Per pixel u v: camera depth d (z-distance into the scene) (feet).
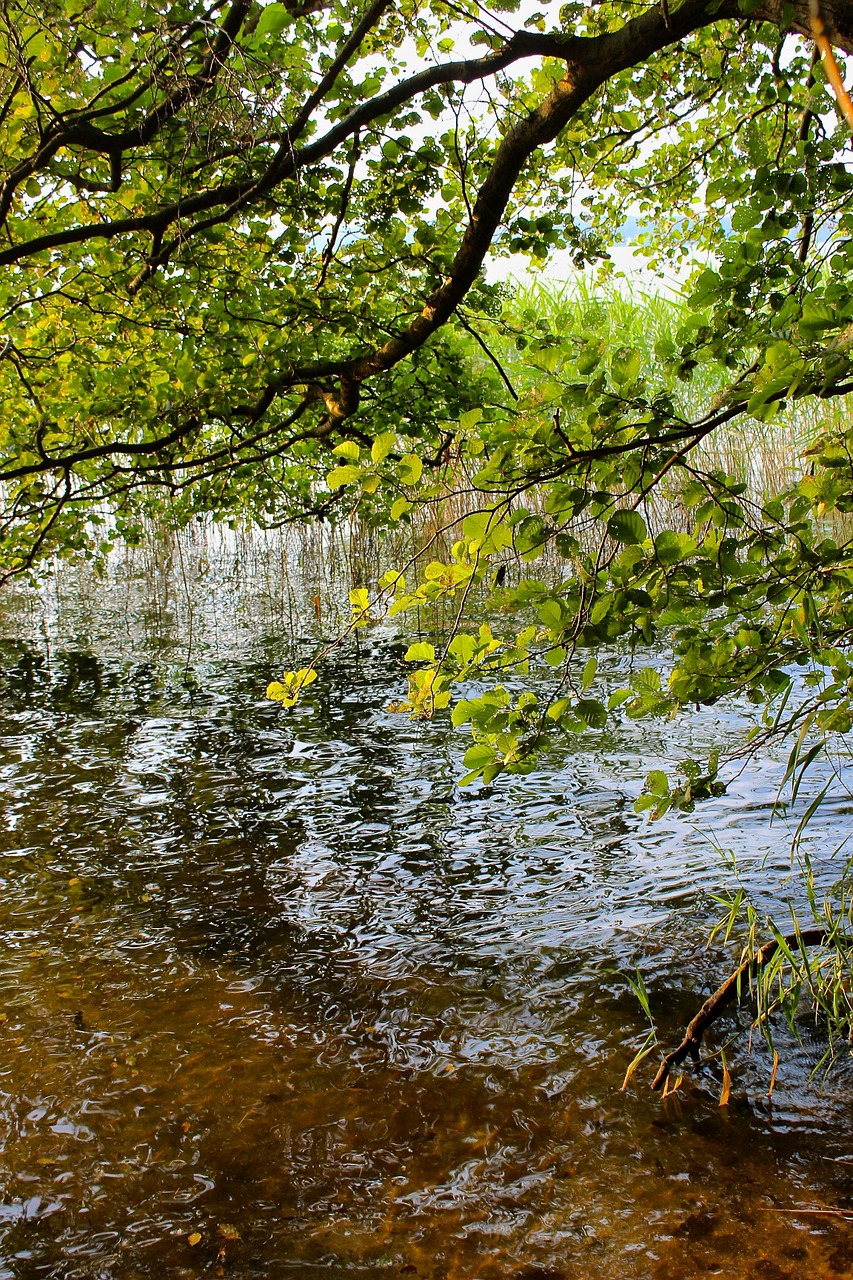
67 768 22.45
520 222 15.02
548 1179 9.09
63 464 15.74
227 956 13.69
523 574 37.83
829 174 8.12
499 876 15.52
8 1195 9.24
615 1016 11.65
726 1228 8.32
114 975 13.28
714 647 8.13
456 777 20.21
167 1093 10.67
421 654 7.86
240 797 19.99
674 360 8.46
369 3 12.41
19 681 31.50
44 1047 11.60
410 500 7.36
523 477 7.20
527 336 14.78
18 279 16.74
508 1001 12.12
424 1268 8.17
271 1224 8.73
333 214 16.12
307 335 18.16
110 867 16.90
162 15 10.42
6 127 12.18
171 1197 9.15
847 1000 10.78
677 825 16.74
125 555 53.42
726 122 15.78
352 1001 12.35
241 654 33.76
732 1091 10.16
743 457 40.75
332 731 24.18
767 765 19.11
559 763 20.42
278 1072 10.95
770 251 8.36
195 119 11.48
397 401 19.42
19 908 15.46
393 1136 9.82
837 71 2.67
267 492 24.61
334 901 15.14
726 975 12.29
